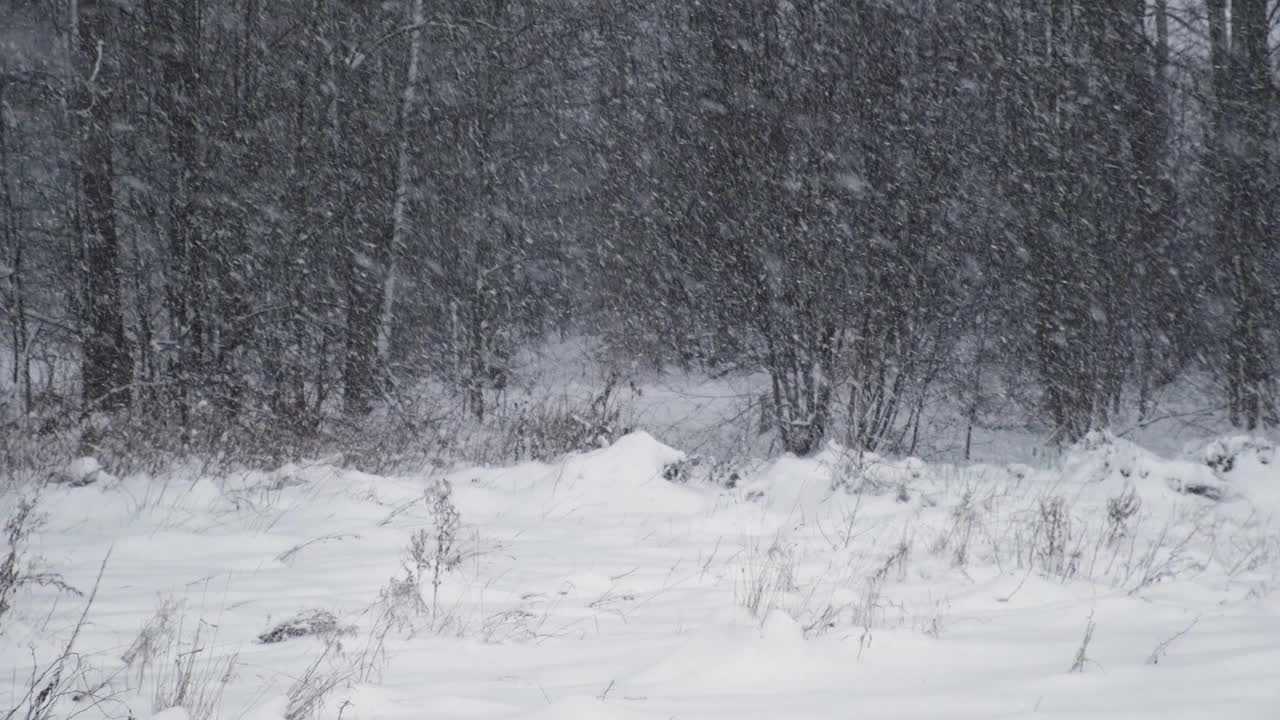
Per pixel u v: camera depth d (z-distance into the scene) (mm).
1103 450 11406
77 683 4250
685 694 4027
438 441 13648
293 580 6414
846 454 10672
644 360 24531
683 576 6676
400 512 8859
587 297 26781
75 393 14266
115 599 5809
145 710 3930
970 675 4285
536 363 25578
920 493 9984
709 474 11328
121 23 15906
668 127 23828
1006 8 20547
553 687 4184
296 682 4238
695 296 23109
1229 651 4457
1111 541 7781
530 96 23922
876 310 17875
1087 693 3912
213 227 15719
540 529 8523
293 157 17641
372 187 20188
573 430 13516
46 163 17078
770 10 19844
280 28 18125
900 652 4660
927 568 6875
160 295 16438
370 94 20891
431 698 3936
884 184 18859
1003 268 20172
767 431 19656
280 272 16938
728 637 4586
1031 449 19594
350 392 17656
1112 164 20156
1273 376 19094
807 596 5941
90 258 14352
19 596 5742
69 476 9336
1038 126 20172
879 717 3672
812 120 19047
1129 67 20281
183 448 11562
